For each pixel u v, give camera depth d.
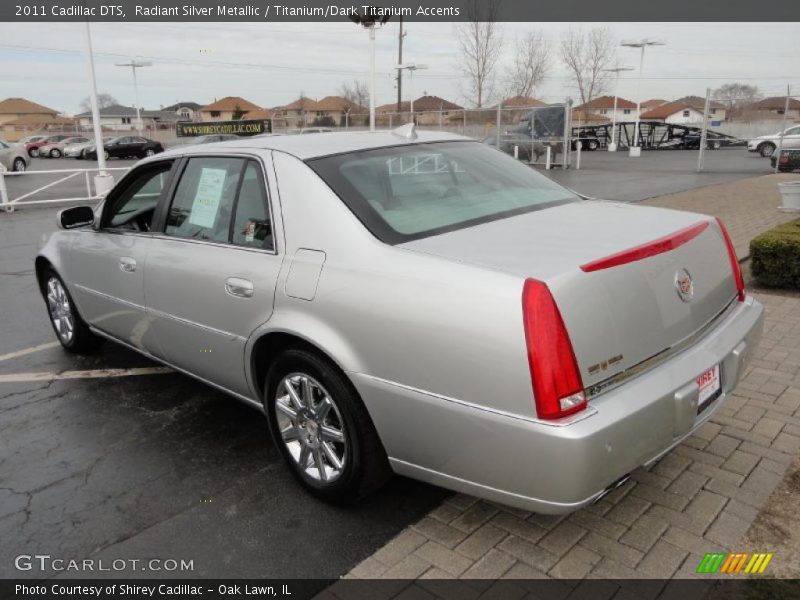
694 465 3.19
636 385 2.40
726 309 3.04
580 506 2.28
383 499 3.12
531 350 2.21
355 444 2.82
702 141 21.94
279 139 3.51
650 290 2.51
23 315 6.47
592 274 2.35
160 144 41.28
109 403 4.34
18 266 8.79
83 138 47.56
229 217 3.39
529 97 48.31
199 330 3.53
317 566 2.69
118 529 2.99
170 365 4.07
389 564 2.64
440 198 3.16
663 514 2.85
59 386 4.64
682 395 2.46
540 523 2.84
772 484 3.02
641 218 3.05
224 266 3.29
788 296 5.89
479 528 2.83
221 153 3.58
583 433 2.18
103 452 3.70
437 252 2.60
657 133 39.81
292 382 3.10
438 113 27.20
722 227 3.17
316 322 2.82
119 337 4.48
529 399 2.23
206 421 4.04
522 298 2.24
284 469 3.45
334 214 2.91
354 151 3.31
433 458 2.57
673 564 2.55
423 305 2.46
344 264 2.77
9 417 4.16
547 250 2.54
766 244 6.06
